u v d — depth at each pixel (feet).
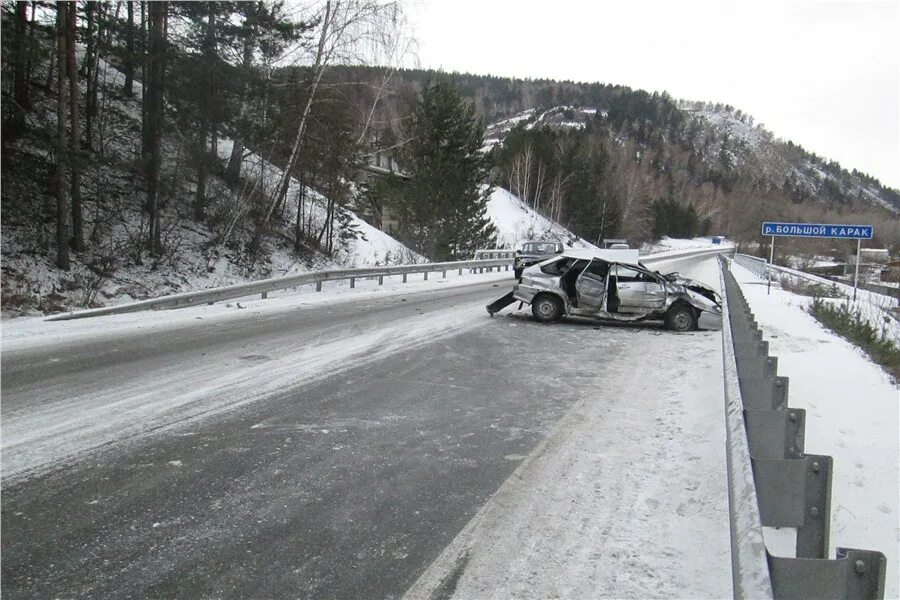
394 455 16.62
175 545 11.62
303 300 51.85
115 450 16.28
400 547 11.86
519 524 12.93
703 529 12.80
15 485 13.99
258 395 21.95
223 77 70.18
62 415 19.01
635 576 11.06
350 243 97.76
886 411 20.88
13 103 61.11
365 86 87.25
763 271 103.50
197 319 39.63
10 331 32.63
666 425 19.66
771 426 10.92
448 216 124.26
